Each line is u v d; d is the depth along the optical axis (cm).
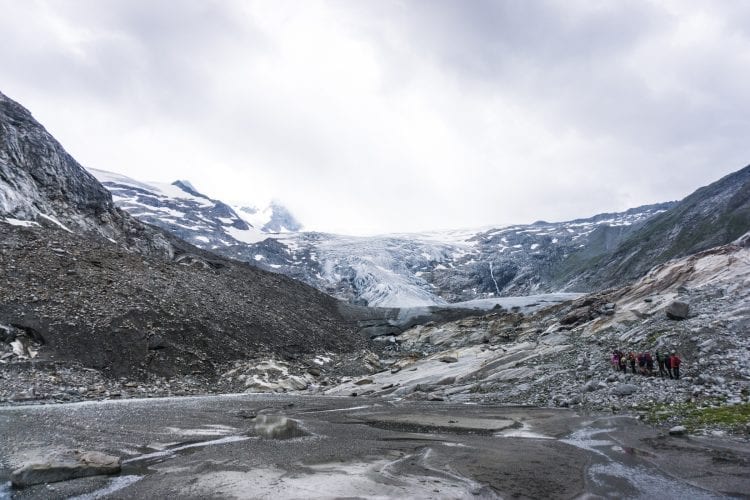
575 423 2061
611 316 4741
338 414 2622
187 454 1498
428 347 7831
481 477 1202
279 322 6594
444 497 1033
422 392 3775
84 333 3922
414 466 1324
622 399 2559
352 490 1085
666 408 2203
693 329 3241
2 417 2181
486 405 2972
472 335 7669
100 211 7356
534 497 1034
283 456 1467
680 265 5372
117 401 2983
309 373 5119
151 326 4453
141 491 1086
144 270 5725
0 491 1085
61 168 7088
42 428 1914
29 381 3123
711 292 4116
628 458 1374
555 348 4241
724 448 1445
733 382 2464
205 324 5091
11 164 6238
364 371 5669
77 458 1280
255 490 1089
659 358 2858
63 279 4512
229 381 4303
